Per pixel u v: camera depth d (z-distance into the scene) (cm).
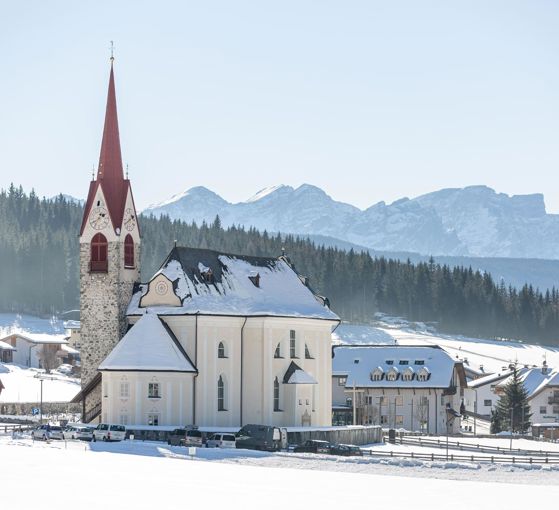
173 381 16538
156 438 15625
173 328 17100
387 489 10475
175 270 17475
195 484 10100
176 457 13612
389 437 18538
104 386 16425
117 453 13350
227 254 18488
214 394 17012
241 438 15275
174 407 16512
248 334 17500
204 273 17712
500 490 10750
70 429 15375
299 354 17950
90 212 17938
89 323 17838
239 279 18175
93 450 13850
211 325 17062
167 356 16600
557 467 15112
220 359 17162
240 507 8794
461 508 9281
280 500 9281
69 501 8850
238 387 17362
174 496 9250
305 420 17788
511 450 17425
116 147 18088
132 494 9281
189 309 17038
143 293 17638
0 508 8506
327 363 18638
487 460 15588
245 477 10938
